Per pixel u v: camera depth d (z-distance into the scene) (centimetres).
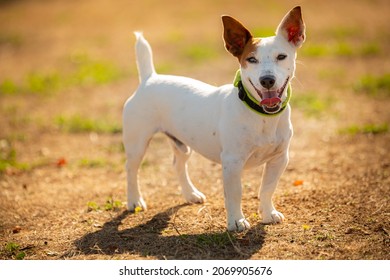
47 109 1181
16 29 2175
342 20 1886
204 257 523
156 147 920
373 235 551
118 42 1822
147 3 2455
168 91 609
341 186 693
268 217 586
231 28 546
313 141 904
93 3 2581
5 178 812
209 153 583
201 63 1456
